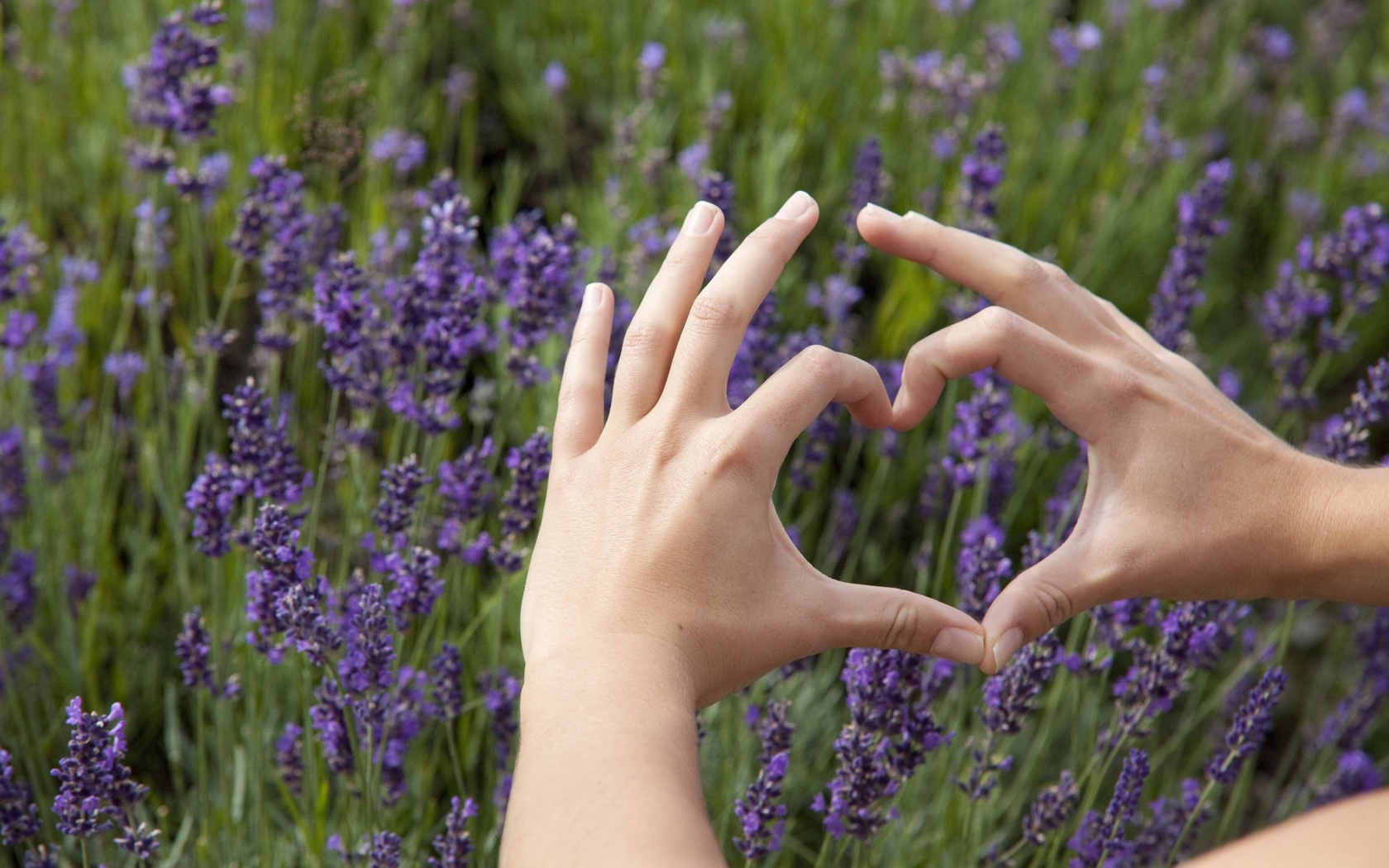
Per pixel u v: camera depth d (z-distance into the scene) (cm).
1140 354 126
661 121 324
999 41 324
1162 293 238
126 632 226
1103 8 416
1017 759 228
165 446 224
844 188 321
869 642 108
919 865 197
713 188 207
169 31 202
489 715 201
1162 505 121
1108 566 120
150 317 223
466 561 182
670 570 99
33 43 329
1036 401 271
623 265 268
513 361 196
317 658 145
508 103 354
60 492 221
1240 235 371
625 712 92
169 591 232
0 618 194
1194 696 224
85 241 304
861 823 156
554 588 101
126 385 229
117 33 336
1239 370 336
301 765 173
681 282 113
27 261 230
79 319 266
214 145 299
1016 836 219
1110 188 339
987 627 115
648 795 85
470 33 377
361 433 194
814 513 254
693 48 366
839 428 282
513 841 89
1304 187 391
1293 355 250
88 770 138
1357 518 119
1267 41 421
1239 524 120
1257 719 168
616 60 357
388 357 184
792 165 325
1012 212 329
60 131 317
